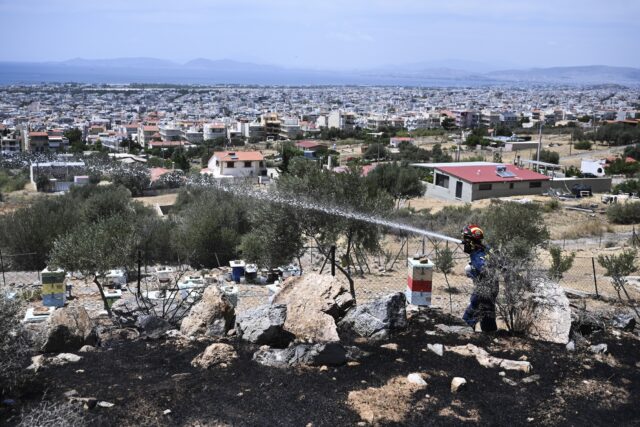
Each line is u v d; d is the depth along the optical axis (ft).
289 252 53.26
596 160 293.84
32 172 235.61
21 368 23.77
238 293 57.31
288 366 25.98
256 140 602.44
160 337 30.63
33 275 74.59
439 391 23.84
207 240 87.81
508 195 190.29
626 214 129.80
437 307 40.50
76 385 23.91
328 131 574.15
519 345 29.55
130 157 355.77
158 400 22.53
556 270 54.13
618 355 28.53
